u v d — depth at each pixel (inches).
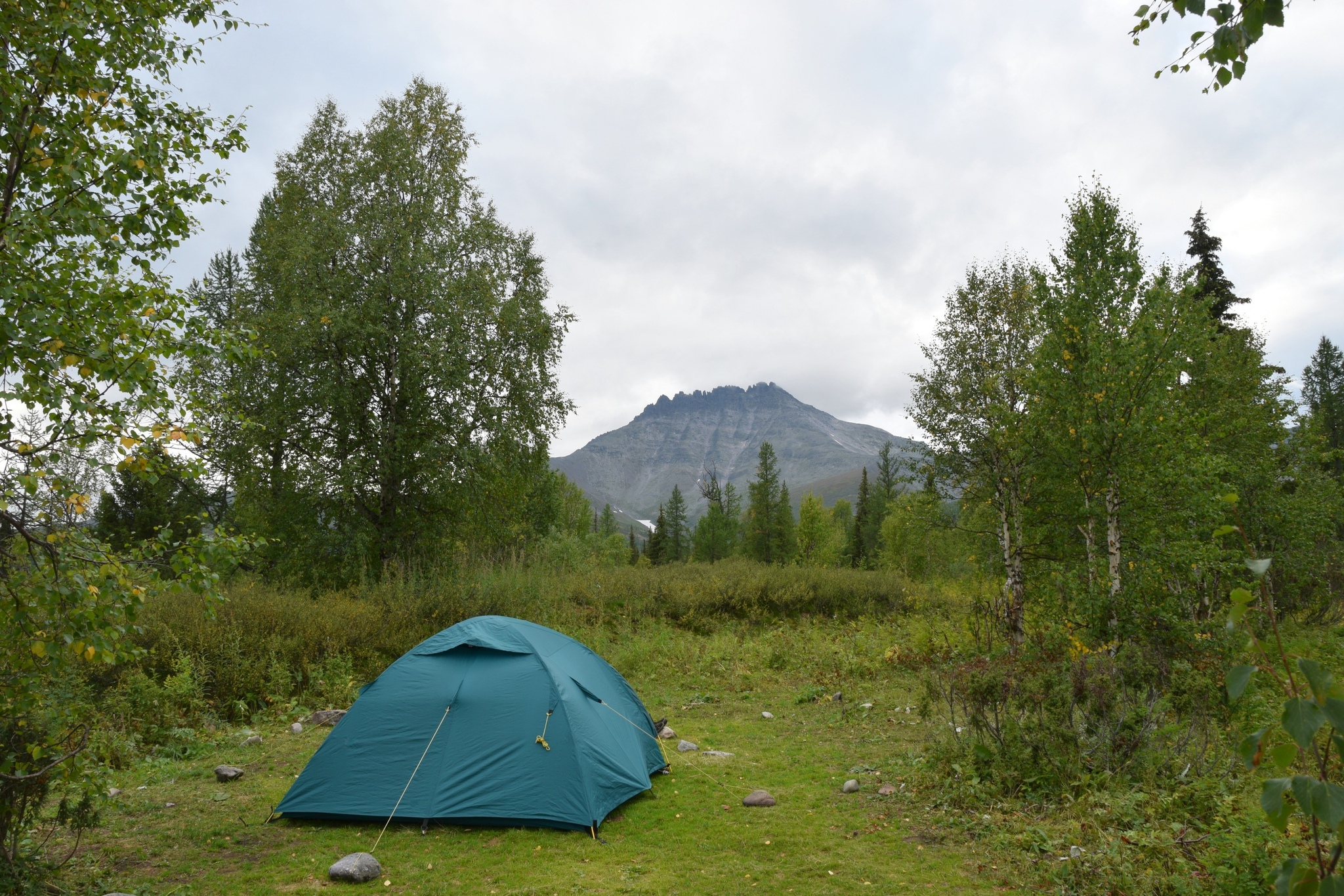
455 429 834.8
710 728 464.1
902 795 318.0
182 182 230.5
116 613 195.5
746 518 2561.5
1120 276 608.1
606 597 843.4
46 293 198.4
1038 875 229.5
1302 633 748.6
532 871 253.3
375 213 807.7
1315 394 2138.3
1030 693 323.0
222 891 238.4
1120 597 485.7
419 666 331.3
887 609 943.7
